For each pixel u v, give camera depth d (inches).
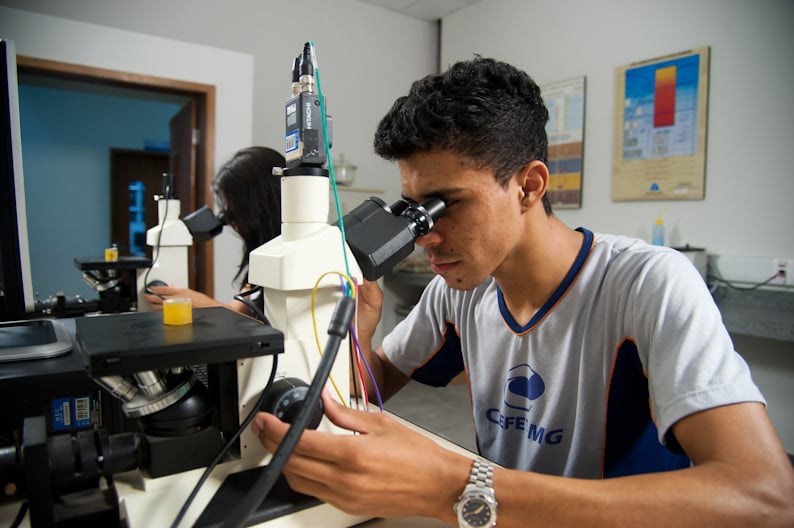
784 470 19.0
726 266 88.0
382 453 18.4
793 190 80.9
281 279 20.8
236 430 21.6
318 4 131.1
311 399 16.8
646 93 99.2
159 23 109.1
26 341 30.8
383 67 143.9
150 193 202.7
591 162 110.3
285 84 126.6
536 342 33.7
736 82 86.8
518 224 28.3
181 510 18.0
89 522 18.9
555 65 117.5
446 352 42.9
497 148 25.1
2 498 18.6
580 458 32.1
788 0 80.2
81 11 100.3
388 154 26.7
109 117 194.9
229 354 18.6
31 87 181.9
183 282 59.5
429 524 21.7
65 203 188.9
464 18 141.5
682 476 19.1
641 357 27.8
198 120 116.9
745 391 21.2
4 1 93.1
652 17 98.4
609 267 31.7
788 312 79.4
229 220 60.5
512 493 18.8
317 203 22.0
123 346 17.4
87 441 19.8
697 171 92.0
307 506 20.2
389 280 142.3
